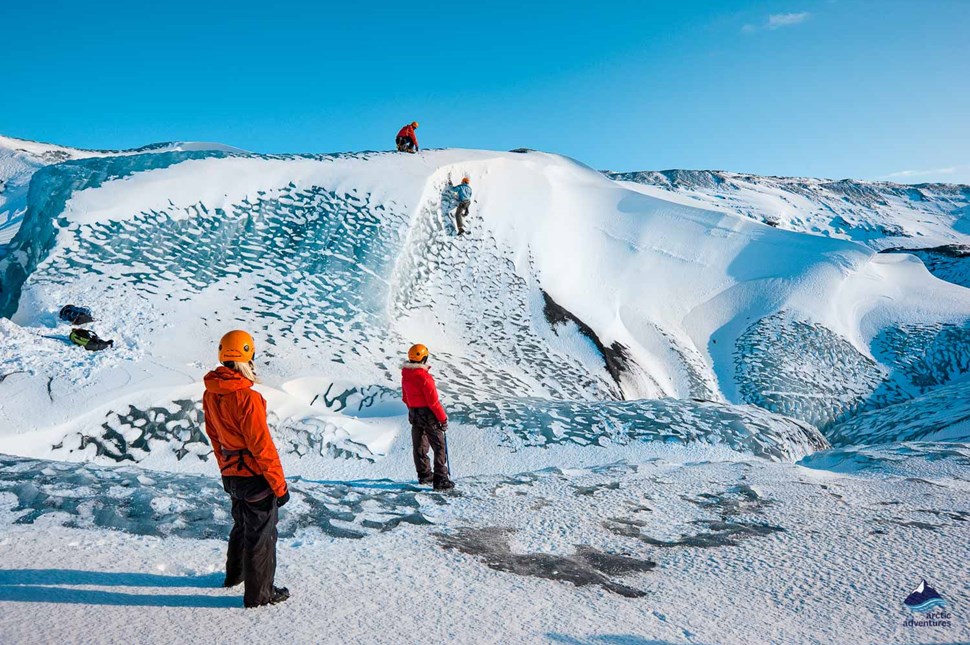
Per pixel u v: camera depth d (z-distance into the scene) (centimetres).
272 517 331
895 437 1734
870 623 377
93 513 466
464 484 723
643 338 2400
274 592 334
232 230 1599
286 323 1395
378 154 2183
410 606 349
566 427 1127
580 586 427
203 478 621
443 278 1972
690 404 1312
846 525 605
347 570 408
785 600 415
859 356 2442
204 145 3159
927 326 2639
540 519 598
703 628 359
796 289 2711
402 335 1580
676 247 2855
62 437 848
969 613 394
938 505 686
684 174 9931
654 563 493
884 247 8125
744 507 670
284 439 977
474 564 454
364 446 1012
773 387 2231
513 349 1830
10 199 4738
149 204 1530
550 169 2934
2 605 296
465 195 2112
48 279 1309
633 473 817
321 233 1698
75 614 295
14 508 459
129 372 996
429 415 702
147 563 381
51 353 1023
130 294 1318
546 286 2258
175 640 277
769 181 10506
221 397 321
